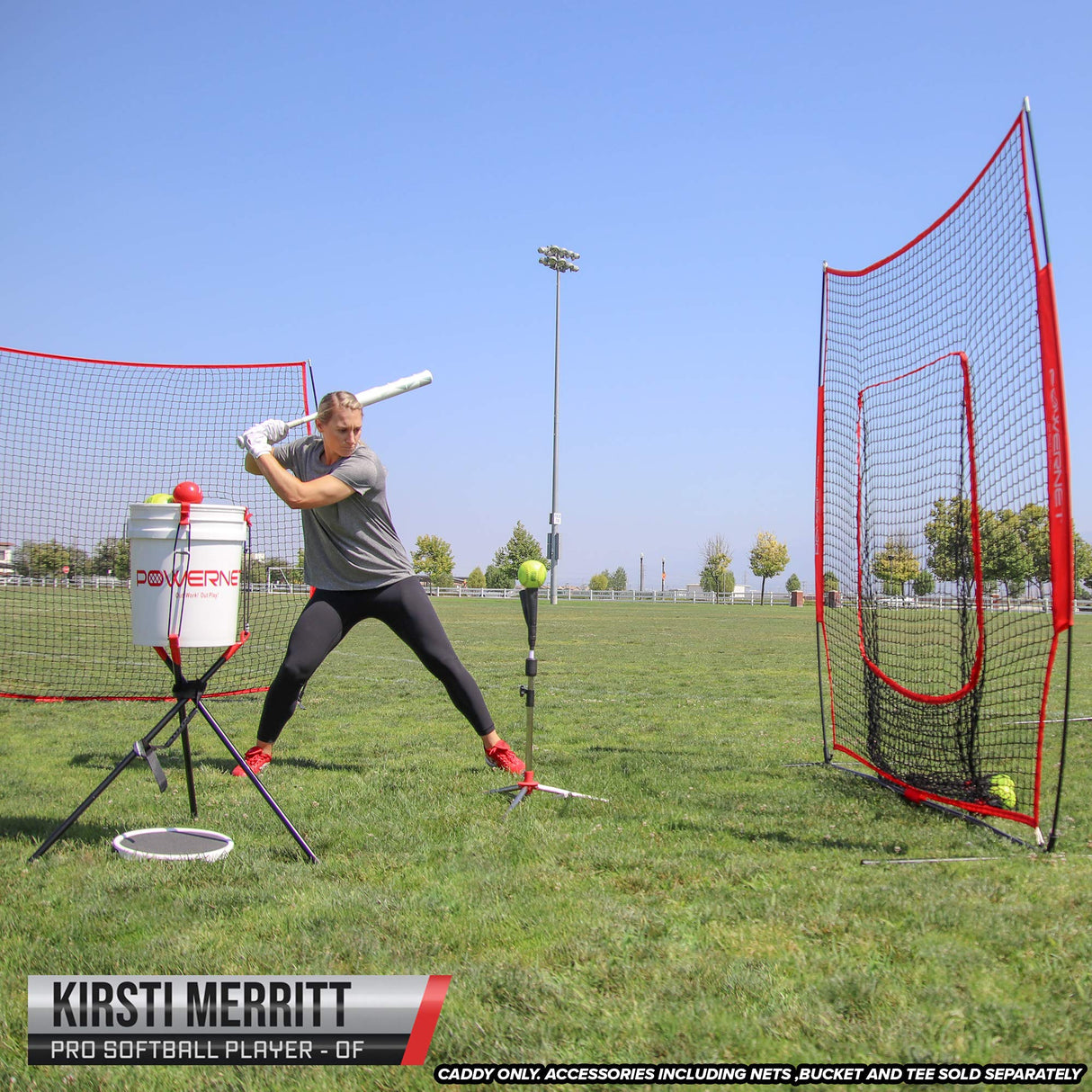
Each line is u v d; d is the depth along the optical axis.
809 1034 2.35
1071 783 5.38
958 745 4.89
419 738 7.07
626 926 3.04
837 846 4.05
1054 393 3.73
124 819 4.59
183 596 3.90
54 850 3.98
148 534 3.89
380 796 5.04
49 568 7.12
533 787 5.05
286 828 4.03
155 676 10.30
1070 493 3.72
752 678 11.73
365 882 3.57
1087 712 8.28
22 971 2.76
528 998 2.54
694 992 2.56
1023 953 2.80
